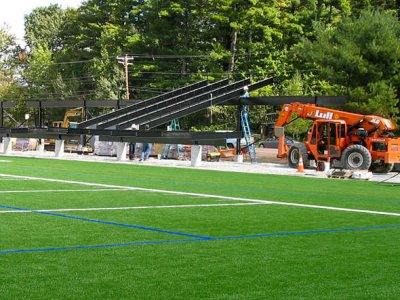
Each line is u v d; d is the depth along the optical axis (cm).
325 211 1438
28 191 1747
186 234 1066
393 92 3672
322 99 3572
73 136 3878
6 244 938
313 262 846
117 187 1930
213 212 1375
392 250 944
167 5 7338
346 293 686
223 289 695
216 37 7619
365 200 1725
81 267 791
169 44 7656
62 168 2803
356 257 885
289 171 3044
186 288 696
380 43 3750
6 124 8600
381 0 6562
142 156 3691
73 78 8088
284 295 674
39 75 8475
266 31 6912
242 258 866
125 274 757
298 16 7206
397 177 2798
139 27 7962
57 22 10194
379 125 3105
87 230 1084
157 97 4403
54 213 1296
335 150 3153
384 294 684
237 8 7106
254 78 6756
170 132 3334
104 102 4728
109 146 4269
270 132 3966
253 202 1599
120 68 7494
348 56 3744
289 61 6781
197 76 6919
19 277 733
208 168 3133
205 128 6712
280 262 843
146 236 1036
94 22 8300
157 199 1616
